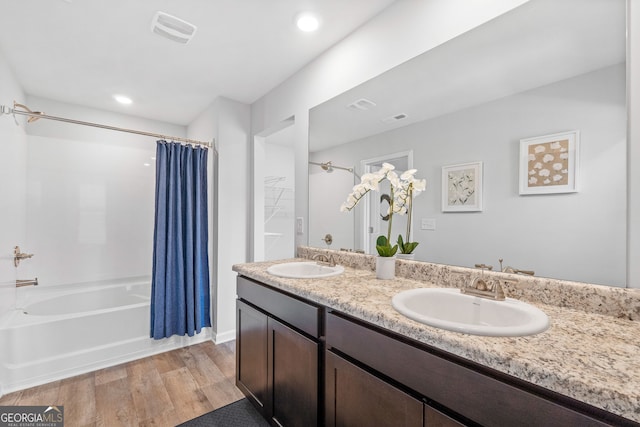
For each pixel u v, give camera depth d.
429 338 0.82
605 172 0.97
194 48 2.02
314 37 1.93
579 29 1.04
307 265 2.00
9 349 1.93
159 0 1.57
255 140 2.95
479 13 1.27
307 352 1.29
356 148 1.89
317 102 2.16
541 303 1.08
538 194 1.13
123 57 2.11
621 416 0.52
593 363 0.64
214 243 2.83
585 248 1.01
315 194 2.21
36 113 2.07
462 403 0.75
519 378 0.65
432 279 1.43
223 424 1.65
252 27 1.81
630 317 0.91
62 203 2.88
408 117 1.59
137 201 3.30
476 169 1.32
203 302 2.74
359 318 1.04
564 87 1.07
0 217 1.94
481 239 1.30
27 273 2.67
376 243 1.66
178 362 2.35
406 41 1.56
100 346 2.25
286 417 1.45
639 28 0.92
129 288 3.08
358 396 1.04
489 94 1.27
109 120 3.14
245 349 1.82
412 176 1.57
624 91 0.94
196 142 2.73
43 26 1.75
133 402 1.83
